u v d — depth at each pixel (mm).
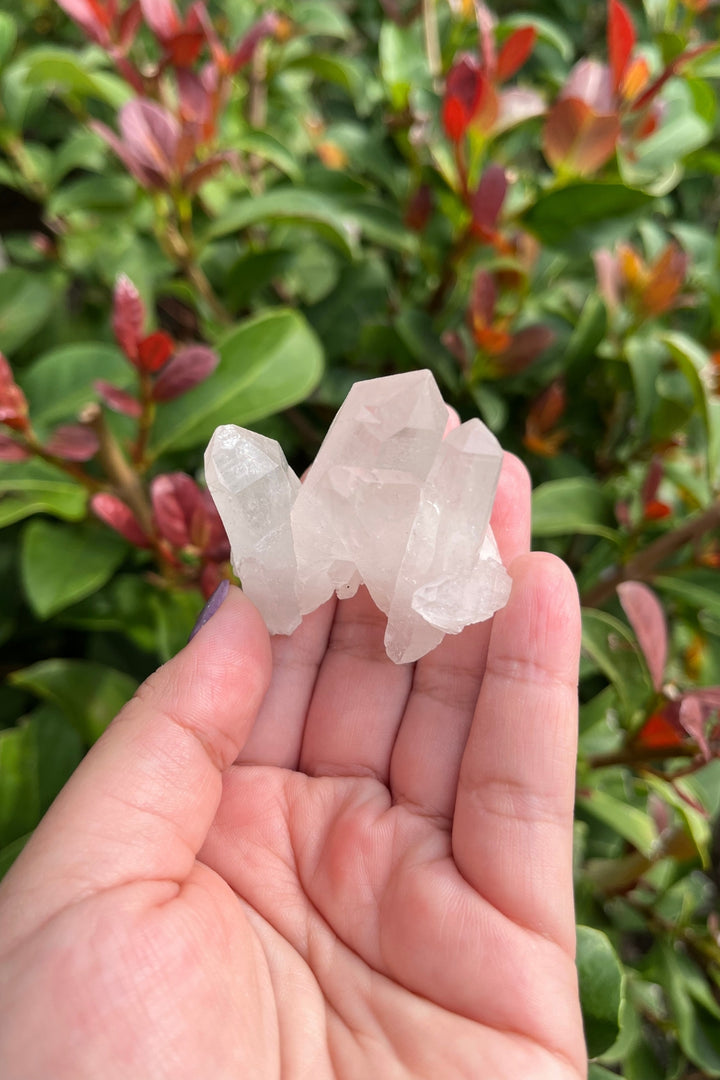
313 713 136
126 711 110
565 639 116
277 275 202
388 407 122
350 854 120
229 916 109
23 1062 86
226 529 122
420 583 122
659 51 209
